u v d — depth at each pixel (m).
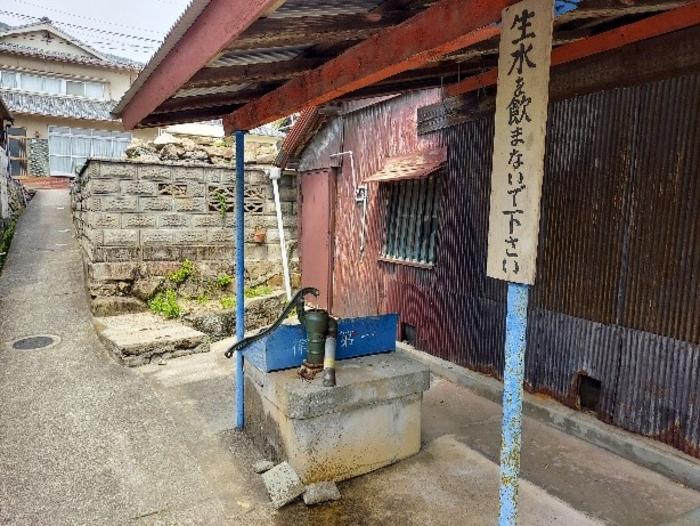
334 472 3.66
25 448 4.16
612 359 4.24
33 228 11.89
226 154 10.47
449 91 5.73
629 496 3.51
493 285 5.36
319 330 3.87
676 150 3.70
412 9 2.50
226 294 9.17
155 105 3.25
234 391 5.57
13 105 18.45
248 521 3.24
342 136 8.27
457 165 5.79
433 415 4.90
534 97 1.89
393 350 4.54
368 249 7.64
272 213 9.86
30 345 6.76
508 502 2.15
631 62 3.96
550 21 1.81
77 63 20.39
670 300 3.79
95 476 3.75
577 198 4.47
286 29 2.30
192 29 2.47
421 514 3.30
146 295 8.42
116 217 8.17
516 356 2.07
